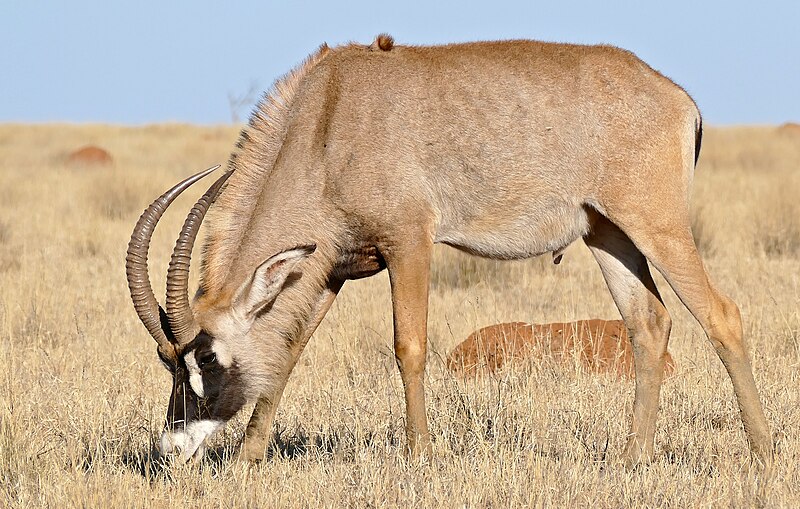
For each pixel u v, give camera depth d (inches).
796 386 1203.9
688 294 1015.0
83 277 2014.0
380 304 1665.8
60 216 2908.5
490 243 1077.1
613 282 1083.3
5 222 2687.0
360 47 1084.5
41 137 7701.8
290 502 900.6
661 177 1029.8
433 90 1047.6
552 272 2017.7
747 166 4547.2
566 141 1039.0
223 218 1052.5
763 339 1423.5
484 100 1045.8
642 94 1040.8
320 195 1041.5
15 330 1563.7
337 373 1358.3
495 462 960.9
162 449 983.0
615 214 1031.0
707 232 2377.0
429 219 1042.1
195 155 5787.4
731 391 1202.0
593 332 1395.2
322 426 1131.9
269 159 1068.5
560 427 1062.4
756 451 977.5
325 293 1090.1
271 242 1039.0
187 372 985.5
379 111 1039.6
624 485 916.6
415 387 1021.8
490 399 1141.1
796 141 6023.6
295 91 1074.1
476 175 1047.0
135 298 965.8
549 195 1050.1
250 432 1047.6
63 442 1042.7
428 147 1039.0
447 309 1700.3
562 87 1045.2
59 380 1245.7
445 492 902.4
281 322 1046.4
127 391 1238.9
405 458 992.9
